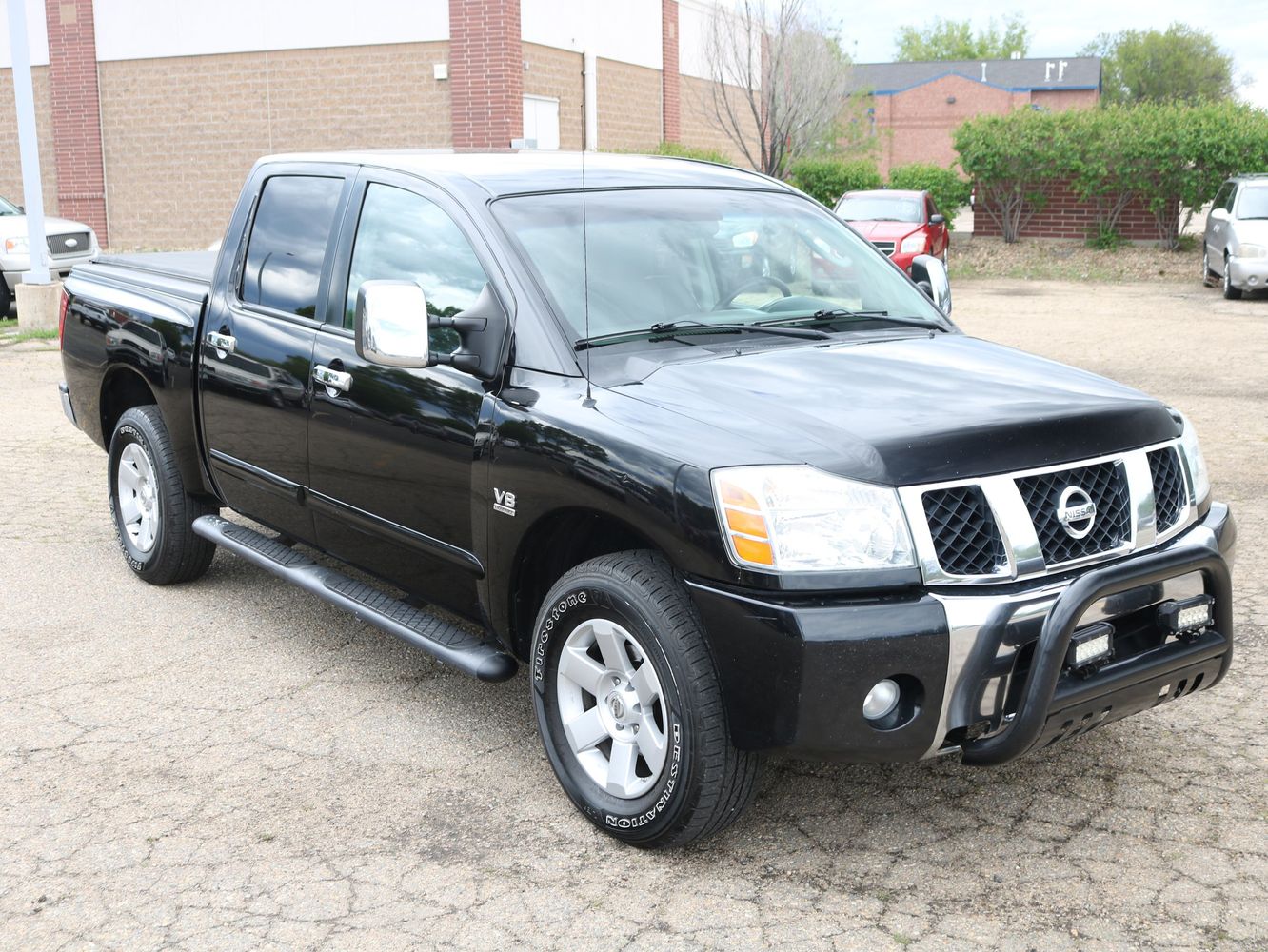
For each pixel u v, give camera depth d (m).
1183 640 3.26
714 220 4.24
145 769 3.88
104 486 7.47
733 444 3.07
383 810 3.62
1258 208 19.25
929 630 2.91
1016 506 3.04
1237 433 8.76
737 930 3.01
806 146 28.22
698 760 3.10
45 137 25.88
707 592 3.01
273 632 5.09
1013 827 3.50
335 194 4.54
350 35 23.12
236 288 4.92
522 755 3.99
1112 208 25.42
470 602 3.90
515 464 3.50
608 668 3.38
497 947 2.94
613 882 3.23
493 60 22.22
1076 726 3.11
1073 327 15.40
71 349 5.96
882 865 3.30
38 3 24.98
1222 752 3.94
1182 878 3.22
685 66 29.25
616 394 3.41
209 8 23.92
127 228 25.56
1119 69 92.12
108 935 3.01
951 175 27.72
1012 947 2.92
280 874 3.28
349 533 4.36
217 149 24.56
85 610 5.34
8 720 4.24
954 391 3.38
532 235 3.85
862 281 4.39
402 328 3.49
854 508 2.94
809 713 2.92
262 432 4.68
